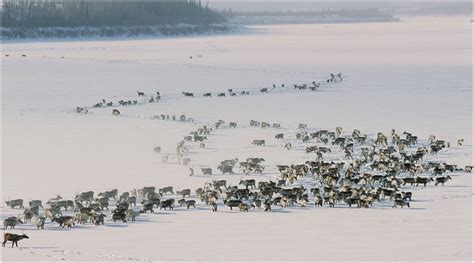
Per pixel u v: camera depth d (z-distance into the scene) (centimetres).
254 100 16612
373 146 11194
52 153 10706
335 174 9125
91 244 6303
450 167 9669
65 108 15350
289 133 12519
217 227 6988
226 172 9612
